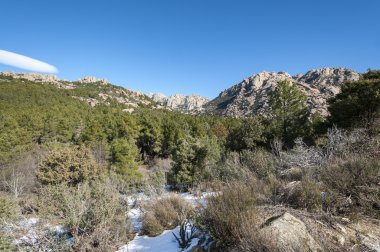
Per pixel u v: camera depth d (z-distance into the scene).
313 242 2.68
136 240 4.89
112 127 34.06
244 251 2.61
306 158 6.12
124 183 10.66
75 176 11.43
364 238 2.72
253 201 3.38
